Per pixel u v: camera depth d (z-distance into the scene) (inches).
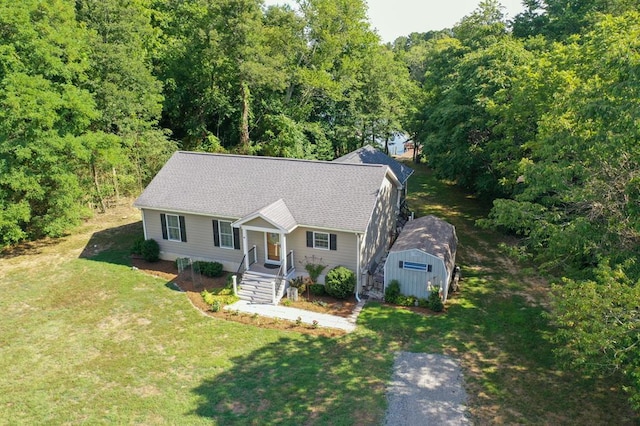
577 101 637.9
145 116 1360.7
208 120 1702.8
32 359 641.0
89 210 1125.7
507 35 1306.6
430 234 868.6
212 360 637.3
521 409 531.5
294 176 929.5
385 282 815.7
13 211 956.6
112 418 526.9
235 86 1587.1
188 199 925.2
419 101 1952.5
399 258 791.7
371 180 888.9
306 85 1620.3
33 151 981.8
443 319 742.5
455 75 1409.9
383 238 1000.2
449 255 826.2
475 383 581.0
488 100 1072.8
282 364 627.2
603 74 631.8
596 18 1054.4
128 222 1217.4
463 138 1229.7
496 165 1090.7
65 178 1018.1
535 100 896.9
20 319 746.2
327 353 652.7
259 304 799.1
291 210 855.1
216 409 539.5
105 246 1056.8
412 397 556.1
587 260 618.8
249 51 1402.6
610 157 565.0
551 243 622.2
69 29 1053.8
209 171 987.3
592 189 563.5
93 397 563.2
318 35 1589.6
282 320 745.6
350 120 1755.7
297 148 1569.9
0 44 933.8
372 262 912.9
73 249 1040.8
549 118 745.0
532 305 784.3
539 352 645.9
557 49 888.9
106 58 1164.5
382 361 631.2
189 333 705.6
